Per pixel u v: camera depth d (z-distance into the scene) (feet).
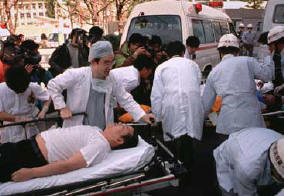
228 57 12.09
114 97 11.89
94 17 43.55
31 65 15.58
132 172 8.52
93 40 20.94
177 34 22.98
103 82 10.81
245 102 11.57
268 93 15.62
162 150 10.68
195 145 16.56
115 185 8.19
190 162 13.14
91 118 10.84
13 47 17.76
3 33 37.96
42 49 46.75
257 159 7.30
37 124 12.09
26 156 9.47
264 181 7.63
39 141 9.70
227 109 11.76
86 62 21.39
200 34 25.34
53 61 20.99
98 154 9.18
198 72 13.25
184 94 12.35
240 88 11.57
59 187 7.97
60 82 10.35
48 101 12.39
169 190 12.35
